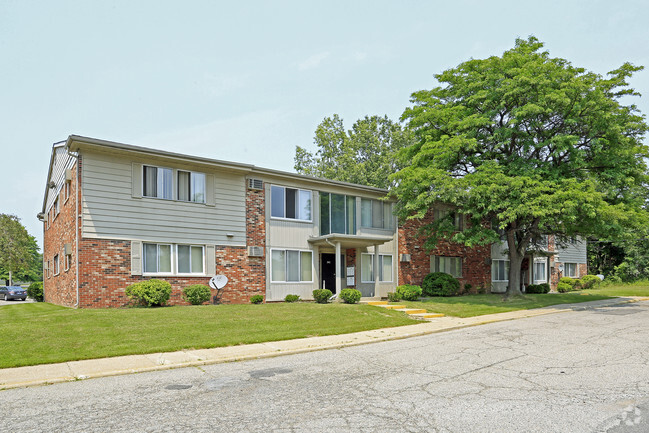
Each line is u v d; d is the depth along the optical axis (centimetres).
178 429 577
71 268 1761
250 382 827
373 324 1538
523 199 1967
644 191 2400
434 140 2336
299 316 1603
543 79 2006
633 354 1054
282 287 2119
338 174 4209
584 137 2181
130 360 1005
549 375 861
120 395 745
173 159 1814
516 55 2145
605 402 687
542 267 3612
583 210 1962
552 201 1914
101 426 591
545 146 2164
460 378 843
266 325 1431
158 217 1794
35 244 8394
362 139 4362
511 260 2427
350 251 2406
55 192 2312
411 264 2622
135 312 1498
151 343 1150
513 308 2062
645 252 4241
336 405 676
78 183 1642
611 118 2038
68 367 938
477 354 1075
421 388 773
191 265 1873
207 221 1917
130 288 1672
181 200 1861
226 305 1802
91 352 1054
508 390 758
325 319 1580
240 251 1998
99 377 879
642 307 2214
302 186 2225
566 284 3453
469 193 2047
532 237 2481
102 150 1673
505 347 1161
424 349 1153
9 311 1769
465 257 2948
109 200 1688
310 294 2209
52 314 1449
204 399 714
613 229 2128
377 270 2264
